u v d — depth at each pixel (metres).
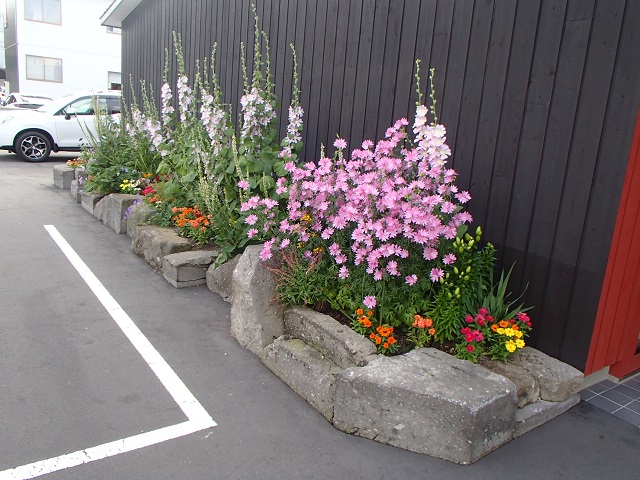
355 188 3.15
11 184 8.89
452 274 3.07
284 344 3.11
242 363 3.22
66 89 23.81
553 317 2.93
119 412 2.64
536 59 2.90
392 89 3.94
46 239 5.71
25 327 3.54
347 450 2.46
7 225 6.20
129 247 5.59
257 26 5.22
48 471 2.21
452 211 2.94
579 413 2.82
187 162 5.36
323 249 3.35
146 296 4.23
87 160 8.19
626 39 2.48
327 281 3.30
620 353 3.08
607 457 2.46
